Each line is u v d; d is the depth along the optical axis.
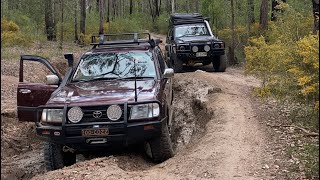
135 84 6.96
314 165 5.70
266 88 8.59
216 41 16.05
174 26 17.61
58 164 7.42
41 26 31.86
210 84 12.61
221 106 9.79
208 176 5.97
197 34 17.19
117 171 6.33
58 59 19.86
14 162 8.80
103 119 6.82
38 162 8.74
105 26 33.72
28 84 8.18
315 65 6.33
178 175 6.09
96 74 8.15
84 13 30.05
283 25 11.41
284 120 8.46
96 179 6.03
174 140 9.73
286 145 7.02
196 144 7.64
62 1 29.98
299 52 7.16
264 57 9.61
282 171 6.00
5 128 10.36
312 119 7.43
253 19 23.44
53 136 6.86
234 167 6.21
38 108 7.23
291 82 7.85
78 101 6.96
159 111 6.95
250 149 6.93
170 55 16.94
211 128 8.29
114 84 7.70
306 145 6.50
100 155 7.87
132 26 37.25
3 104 11.86
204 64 17.23
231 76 14.69
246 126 8.19
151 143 7.27
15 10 32.50
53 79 7.93
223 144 7.20
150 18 51.03
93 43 9.09
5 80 14.83
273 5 21.94
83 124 6.78
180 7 44.12
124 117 6.76
